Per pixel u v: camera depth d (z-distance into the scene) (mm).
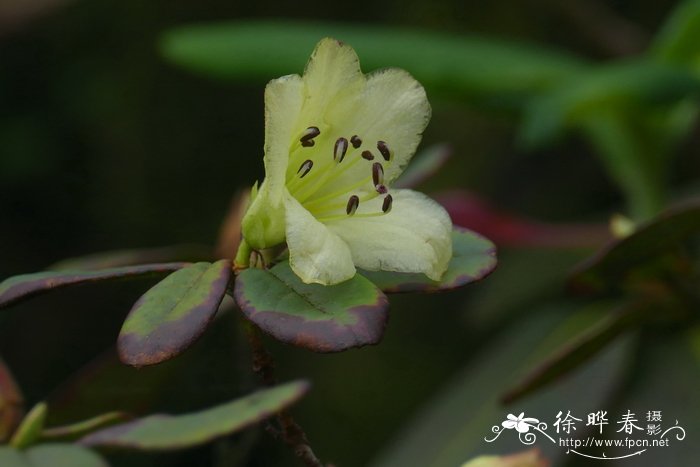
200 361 516
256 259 360
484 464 379
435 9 949
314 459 363
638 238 418
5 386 387
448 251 358
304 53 551
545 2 844
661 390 481
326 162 364
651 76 497
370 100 363
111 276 349
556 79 541
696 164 807
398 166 365
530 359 520
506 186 891
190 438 344
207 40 566
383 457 574
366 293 346
